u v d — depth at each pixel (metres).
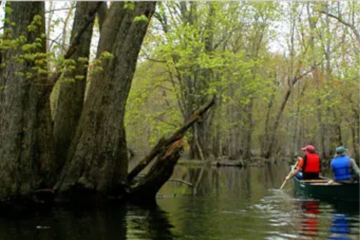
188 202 10.71
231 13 24.94
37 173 9.98
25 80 9.07
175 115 25.23
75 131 11.16
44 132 10.10
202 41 24.47
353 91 26.83
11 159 9.06
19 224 7.62
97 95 10.41
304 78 35.78
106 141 10.30
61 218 8.26
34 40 9.05
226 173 22.08
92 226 7.47
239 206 10.01
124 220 8.09
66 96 11.23
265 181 17.22
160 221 7.98
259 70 32.75
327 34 25.98
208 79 25.31
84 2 11.18
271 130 40.91
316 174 12.77
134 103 23.72
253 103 36.31
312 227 7.39
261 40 32.66
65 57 8.82
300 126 38.00
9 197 9.02
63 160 10.86
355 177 11.33
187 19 24.25
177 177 19.06
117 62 10.37
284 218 8.36
